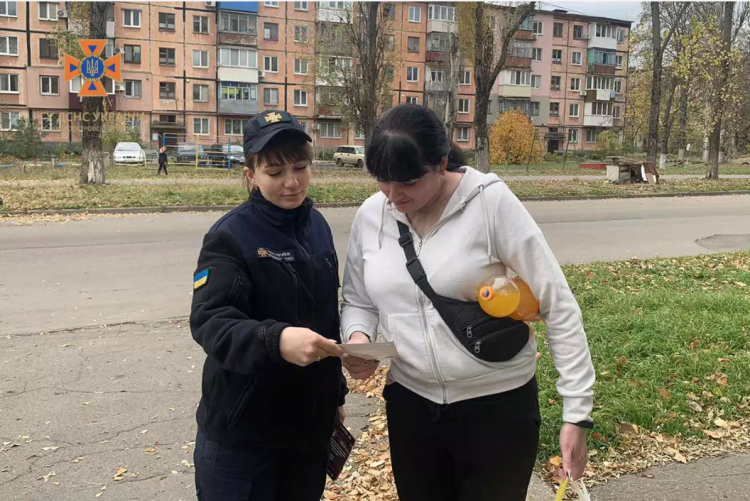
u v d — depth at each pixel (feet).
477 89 78.84
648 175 80.84
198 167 114.21
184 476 11.04
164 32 157.79
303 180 6.23
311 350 5.33
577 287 23.84
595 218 48.62
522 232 6.07
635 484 10.46
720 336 16.88
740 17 126.82
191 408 13.80
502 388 6.32
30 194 53.83
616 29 205.77
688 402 13.10
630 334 17.26
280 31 167.94
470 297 6.23
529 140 146.00
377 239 6.64
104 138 122.83
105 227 40.11
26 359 16.74
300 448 6.45
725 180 90.33
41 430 12.66
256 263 6.09
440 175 6.01
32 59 151.94
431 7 180.96
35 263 28.91
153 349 17.67
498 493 6.48
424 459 6.75
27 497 10.34
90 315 21.02
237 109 165.58
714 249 35.27
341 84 134.62
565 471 6.06
